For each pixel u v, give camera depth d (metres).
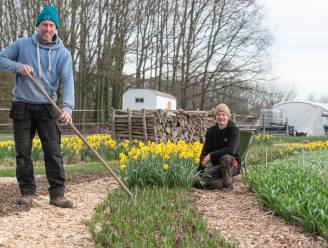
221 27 44.03
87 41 35.59
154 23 42.38
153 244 4.08
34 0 31.23
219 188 7.71
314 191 6.05
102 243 4.18
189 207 5.71
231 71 43.84
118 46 37.28
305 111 39.16
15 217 5.05
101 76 38.34
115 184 7.75
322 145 19.20
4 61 5.41
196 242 4.13
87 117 38.12
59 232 4.62
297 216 5.23
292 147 18.58
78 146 12.80
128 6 37.56
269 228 5.10
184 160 7.71
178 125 17.70
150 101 32.84
